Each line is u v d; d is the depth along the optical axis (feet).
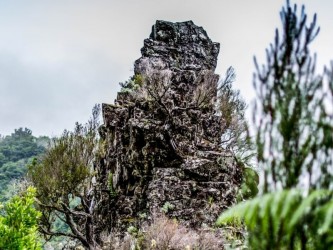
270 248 7.77
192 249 33.14
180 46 71.31
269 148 8.38
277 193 7.22
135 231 40.22
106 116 52.60
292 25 8.66
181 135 47.67
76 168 46.75
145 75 56.18
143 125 47.11
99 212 48.21
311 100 8.20
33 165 49.62
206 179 43.37
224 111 59.67
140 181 46.06
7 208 27.37
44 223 46.32
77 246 47.93
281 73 8.55
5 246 25.57
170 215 40.83
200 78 56.80
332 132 7.93
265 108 8.57
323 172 7.86
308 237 7.43
